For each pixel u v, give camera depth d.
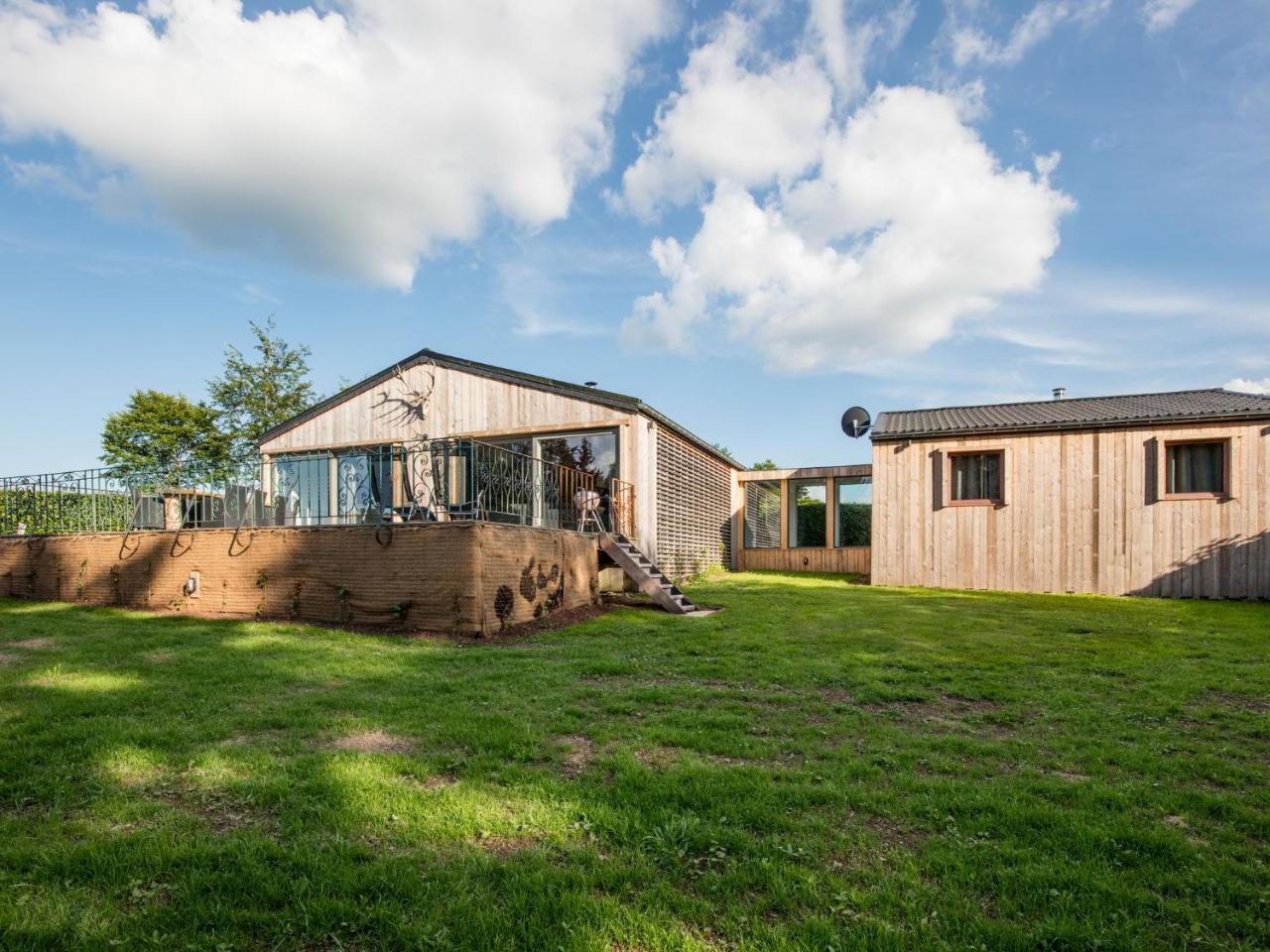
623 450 13.43
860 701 5.12
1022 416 15.01
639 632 8.25
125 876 2.46
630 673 5.95
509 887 2.40
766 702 5.05
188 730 4.09
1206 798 3.19
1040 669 6.12
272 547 9.36
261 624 8.55
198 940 2.12
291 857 2.59
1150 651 7.03
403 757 3.66
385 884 2.41
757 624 8.79
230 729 4.14
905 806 3.10
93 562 10.99
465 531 8.02
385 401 15.82
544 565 9.45
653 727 4.29
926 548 14.69
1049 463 13.93
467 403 14.92
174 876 2.50
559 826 2.88
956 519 14.52
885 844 2.79
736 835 2.78
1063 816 2.97
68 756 3.67
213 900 2.33
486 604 8.05
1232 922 2.24
